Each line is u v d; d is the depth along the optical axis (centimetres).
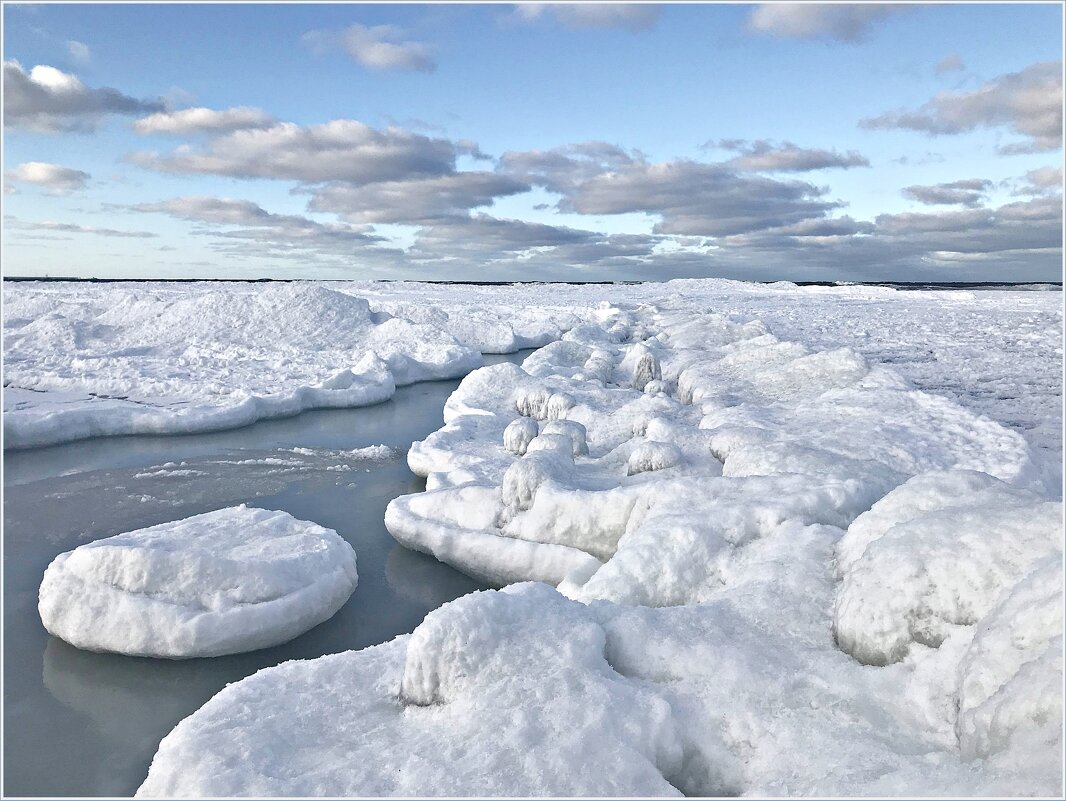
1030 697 248
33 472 1042
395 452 1180
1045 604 282
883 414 912
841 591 387
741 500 563
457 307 3762
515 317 3416
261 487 980
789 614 397
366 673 377
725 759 305
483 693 325
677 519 528
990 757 251
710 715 324
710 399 1133
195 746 308
